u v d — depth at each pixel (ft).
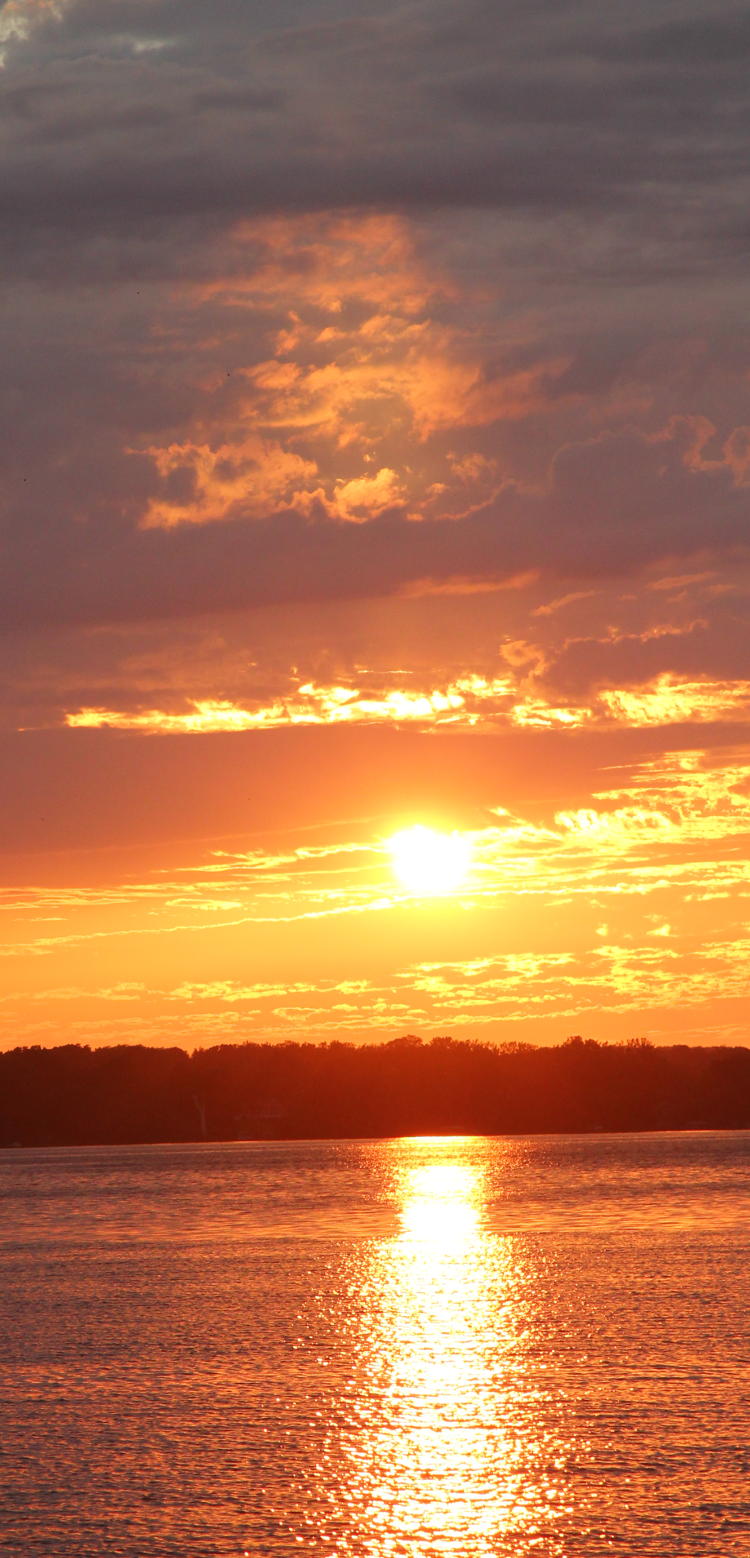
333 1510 112.57
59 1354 174.50
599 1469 120.16
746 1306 202.28
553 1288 227.61
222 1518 111.24
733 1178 540.11
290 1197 491.31
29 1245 326.03
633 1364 160.56
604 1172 610.65
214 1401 146.72
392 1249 299.17
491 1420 136.46
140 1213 425.69
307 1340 181.88
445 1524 108.99
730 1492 113.70
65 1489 118.01
